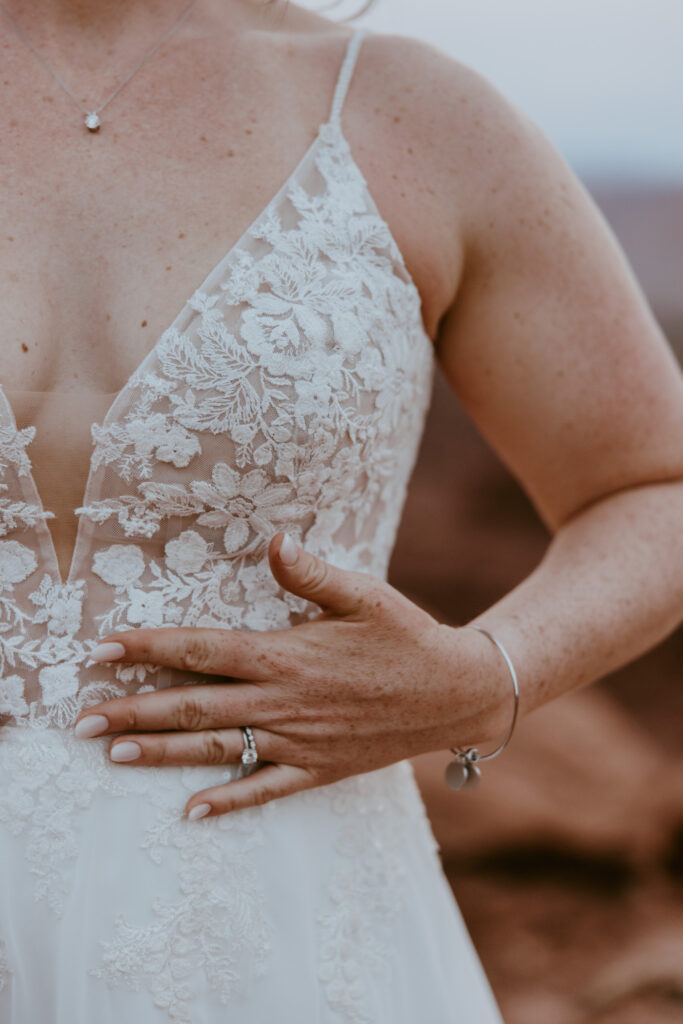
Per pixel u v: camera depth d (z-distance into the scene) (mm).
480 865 4109
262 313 1241
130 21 1336
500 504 8898
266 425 1243
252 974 1287
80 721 1215
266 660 1254
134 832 1250
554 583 1487
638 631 1500
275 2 1436
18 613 1256
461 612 7844
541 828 4082
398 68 1397
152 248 1245
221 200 1272
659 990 3504
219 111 1309
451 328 1483
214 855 1278
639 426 1464
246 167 1291
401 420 1398
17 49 1295
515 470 1585
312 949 1338
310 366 1250
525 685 1406
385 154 1351
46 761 1247
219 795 1259
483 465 9273
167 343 1215
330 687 1277
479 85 1418
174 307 1235
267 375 1236
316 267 1271
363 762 1342
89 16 1321
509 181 1392
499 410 1502
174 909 1248
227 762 1281
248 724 1273
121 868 1241
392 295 1324
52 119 1267
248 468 1253
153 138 1279
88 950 1224
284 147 1314
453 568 8180
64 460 1227
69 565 1261
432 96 1386
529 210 1399
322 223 1286
